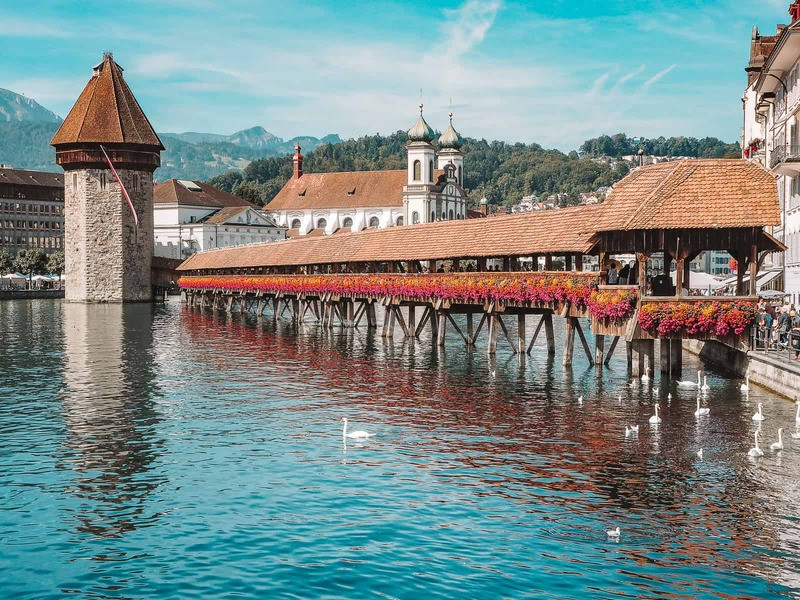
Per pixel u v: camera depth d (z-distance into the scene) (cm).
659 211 3600
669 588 1759
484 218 5578
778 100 6269
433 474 2523
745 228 3606
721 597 1720
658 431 2975
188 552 1975
